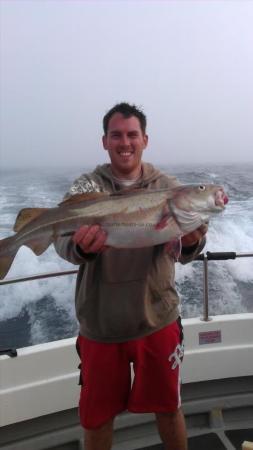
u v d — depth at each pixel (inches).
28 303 155.3
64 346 57.2
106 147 46.4
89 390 44.4
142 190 42.7
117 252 42.7
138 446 54.7
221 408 59.5
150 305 43.4
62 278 170.1
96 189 44.5
